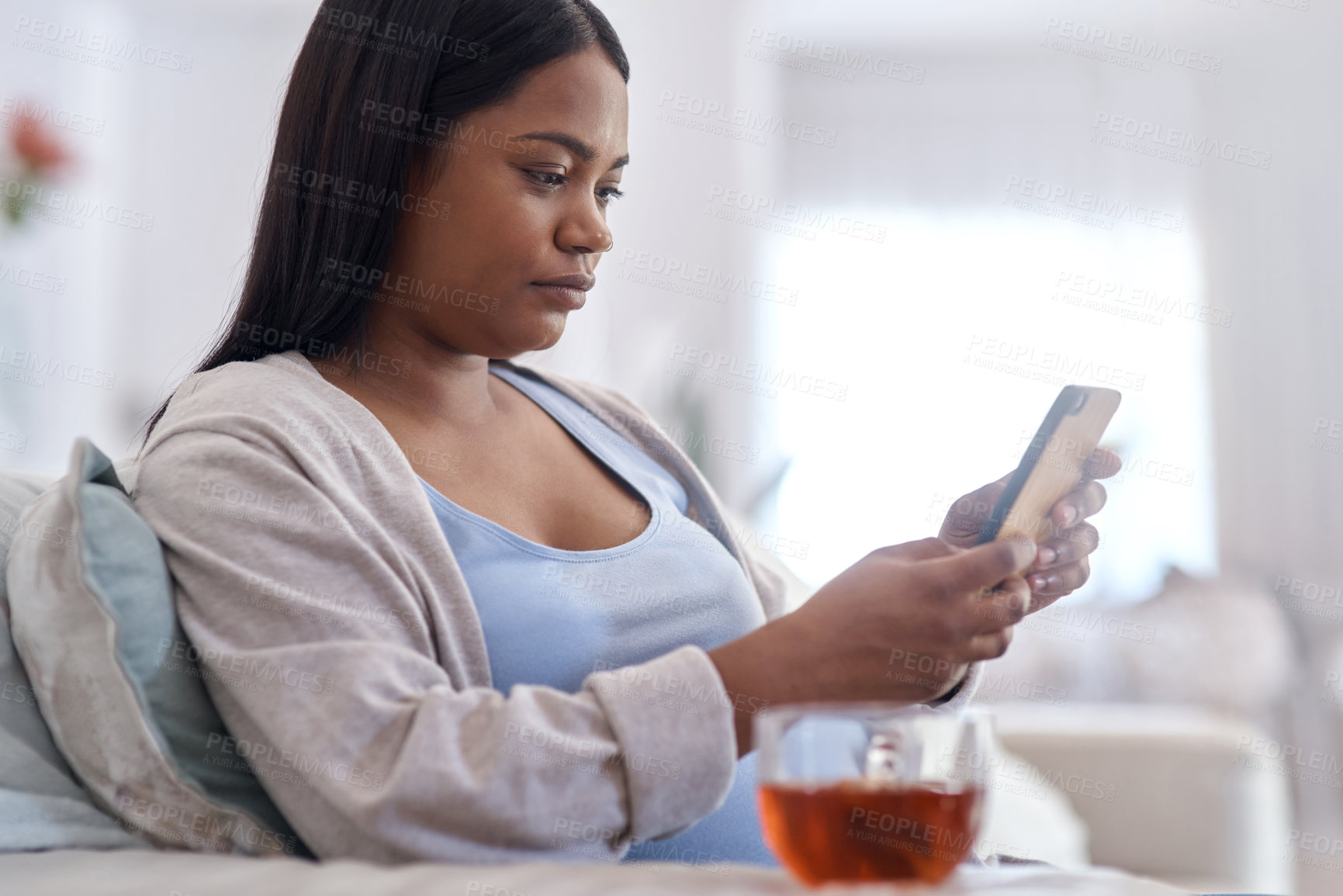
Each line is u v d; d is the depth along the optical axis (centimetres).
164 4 436
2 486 101
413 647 84
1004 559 79
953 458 452
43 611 82
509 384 121
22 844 77
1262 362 475
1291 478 470
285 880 66
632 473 118
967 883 65
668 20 462
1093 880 67
